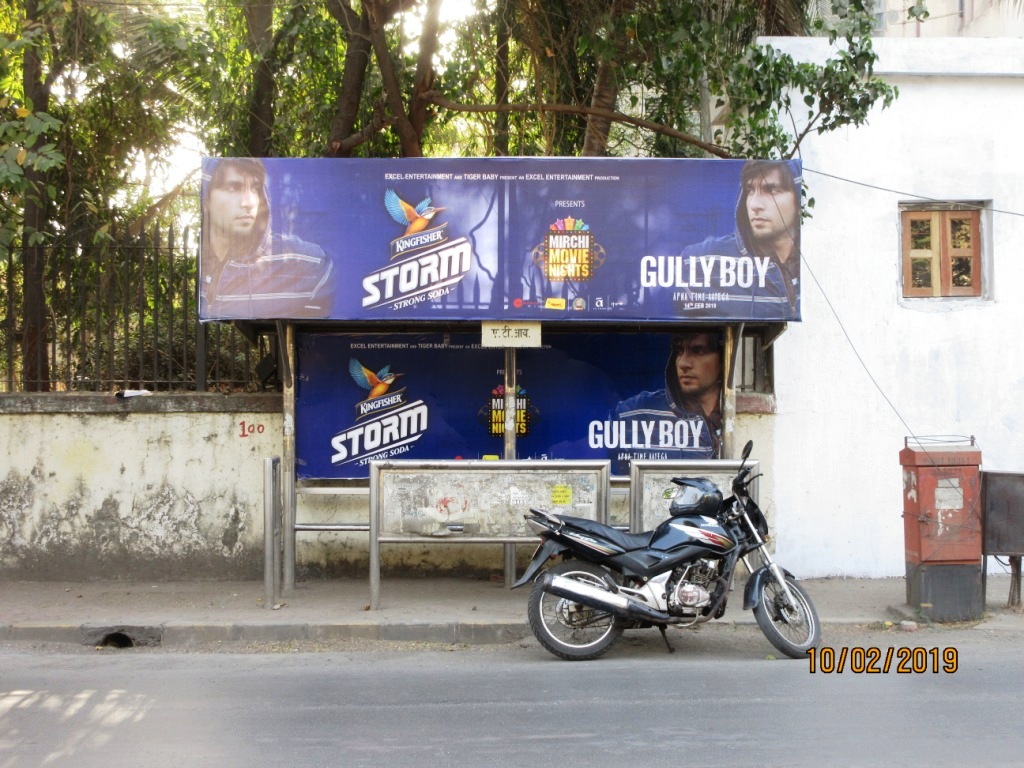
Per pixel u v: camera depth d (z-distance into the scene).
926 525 7.98
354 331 9.14
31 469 9.23
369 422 9.14
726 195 8.19
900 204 9.85
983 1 14.39
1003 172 9.81
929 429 9.68
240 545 9.31
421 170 8.16
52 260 9.48
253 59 11.83
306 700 6.04
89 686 6.39
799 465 9.60
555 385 9.21
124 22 11.17
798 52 9.95
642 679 6.50
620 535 7.20
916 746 5.12
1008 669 6.71
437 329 9.17
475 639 7.72
